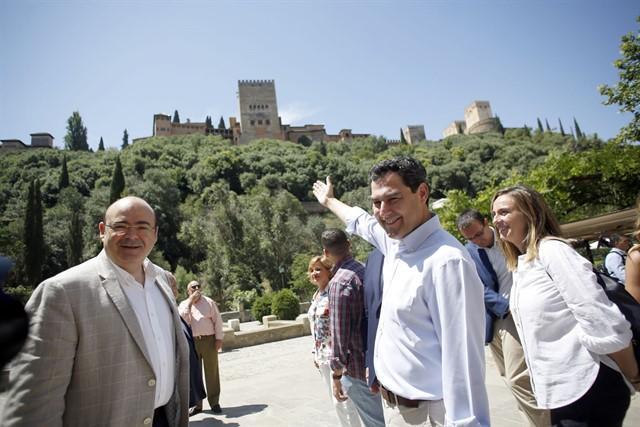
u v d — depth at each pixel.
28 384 1.51
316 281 3.61
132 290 1.97
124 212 1.95
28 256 36.94
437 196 67.44
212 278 34.09
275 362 9.66
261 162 77.56
